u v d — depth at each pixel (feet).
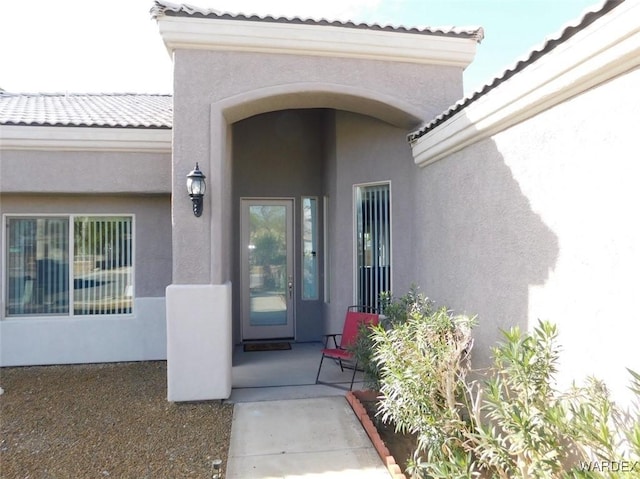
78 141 25.41
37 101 37.52
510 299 14.40
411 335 15.38
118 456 15.67
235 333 32.58
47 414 19.39
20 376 24.99
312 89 21.38
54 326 27.32
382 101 22.17
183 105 20.33
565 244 11.78
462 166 17.95
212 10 19.95
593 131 10.77
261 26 20.65
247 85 20.92
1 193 25.89
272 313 34.06
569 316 11.58
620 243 9.90
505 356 11.36
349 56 21.81
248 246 33.76
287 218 34.27
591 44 10.27
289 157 33.94
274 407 20.15
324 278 33.35
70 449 16.17
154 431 17.70
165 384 23.45
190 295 20.13
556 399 10.82
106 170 26.02
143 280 28.27
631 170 9.64
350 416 19.16
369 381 19.97
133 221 28.22
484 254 16.11
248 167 33.32
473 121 15.96
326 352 23.34
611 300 10.16
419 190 22.81
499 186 15.12
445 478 11.26
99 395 21.76
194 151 20.35
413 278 23.95
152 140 25.95
